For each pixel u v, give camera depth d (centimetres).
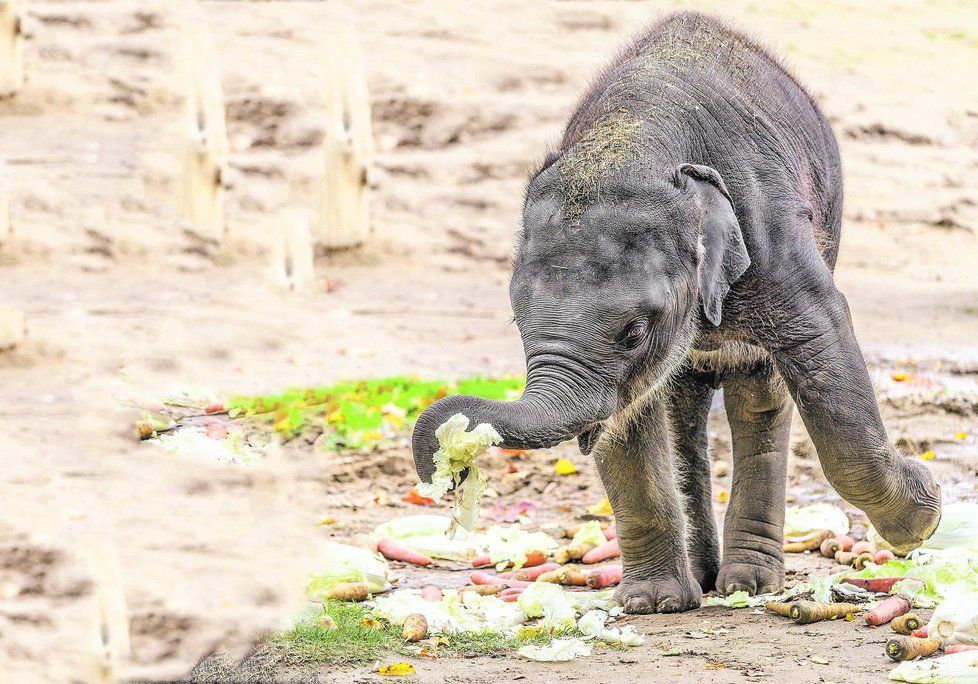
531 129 2977
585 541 925
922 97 3281
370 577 818
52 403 1581
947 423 1351
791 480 1132
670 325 642
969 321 2088
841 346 709
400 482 1180
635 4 3466
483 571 903
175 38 2983
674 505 762
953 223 2817
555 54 3247
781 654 642
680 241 641
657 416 747
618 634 682
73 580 1242
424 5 3438
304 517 1121
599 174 647
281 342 1873
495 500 1119
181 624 1120
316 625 706
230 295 2175
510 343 1908
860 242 2730
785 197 711
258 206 2594
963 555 779
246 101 2883
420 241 2594
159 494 1288
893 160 3044
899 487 720
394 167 2830
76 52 2959
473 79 3130
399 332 1978
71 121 2806
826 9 3734
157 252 2408
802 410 717
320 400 1452
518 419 586
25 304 2044
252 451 1305
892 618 700
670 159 677
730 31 818
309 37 3158
